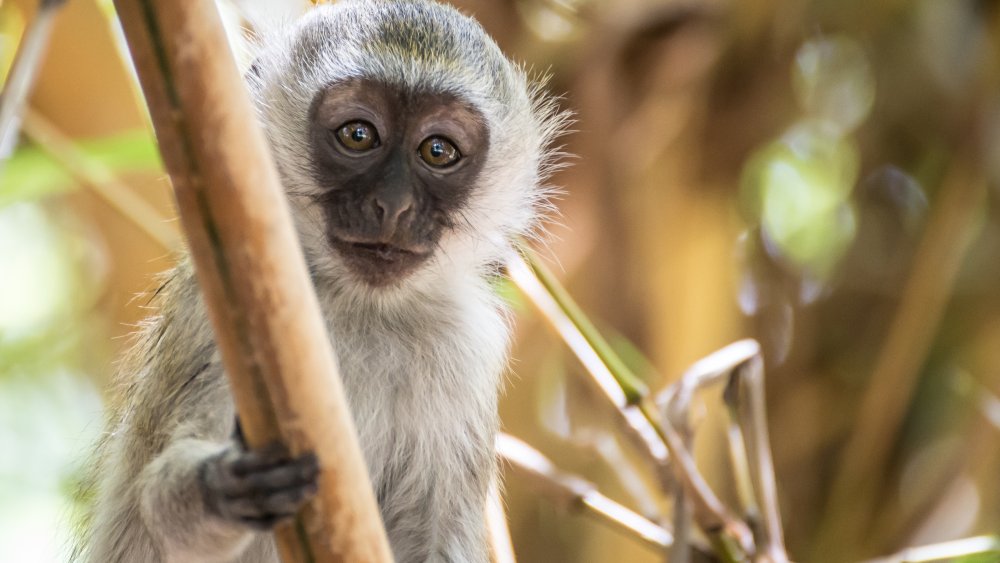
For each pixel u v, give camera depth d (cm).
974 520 1354
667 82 1252
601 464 1259
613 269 1234
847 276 1476
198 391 761
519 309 1063
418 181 867
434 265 895
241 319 454
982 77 1365
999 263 1436
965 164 1332
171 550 633
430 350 881
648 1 1245
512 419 1270
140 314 1288
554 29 1270
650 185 1247
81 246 1548
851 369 1452
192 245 447
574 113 1180
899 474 1396
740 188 1358
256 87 902
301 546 496
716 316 1245
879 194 1499
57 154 919
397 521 866
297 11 1034
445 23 922
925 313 1298
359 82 840
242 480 496
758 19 1255
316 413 476
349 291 866
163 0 418
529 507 1307
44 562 1369
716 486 1167
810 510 1416
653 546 923
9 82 604
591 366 885
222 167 434
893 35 1425
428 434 866
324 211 849
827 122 1502
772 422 1440
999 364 1412
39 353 1467
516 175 963
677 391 881
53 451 1429
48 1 613
